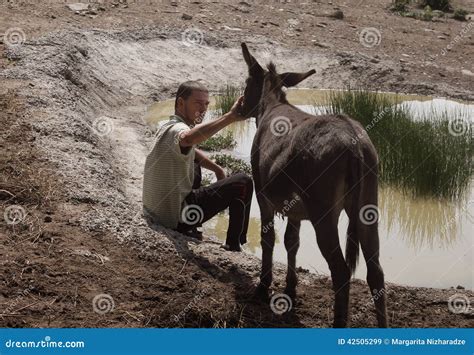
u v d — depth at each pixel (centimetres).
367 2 1992
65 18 1451
